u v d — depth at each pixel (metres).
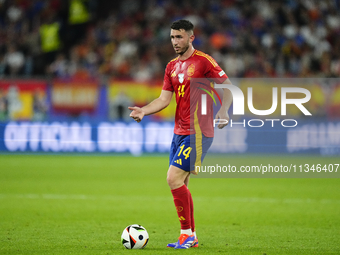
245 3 84.12
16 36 78.75
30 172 45.97
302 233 21.92
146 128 61.97
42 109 60.91
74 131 61.47
